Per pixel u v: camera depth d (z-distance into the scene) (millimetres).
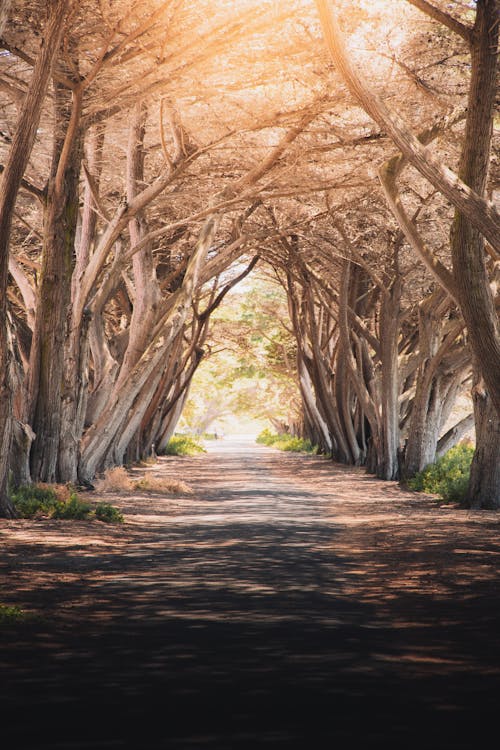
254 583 10133
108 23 15828
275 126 19109
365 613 8352
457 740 4480
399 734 4582
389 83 17688
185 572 10922
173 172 20844
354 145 19547
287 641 7051
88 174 23906
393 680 5777
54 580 10141
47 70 13031
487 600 9117
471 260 14570
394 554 12852
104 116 20047
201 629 7527
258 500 23312
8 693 5426
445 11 16203
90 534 14719
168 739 4492
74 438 23109
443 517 18781
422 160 12727
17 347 21688
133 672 5988
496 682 5742
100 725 4746
